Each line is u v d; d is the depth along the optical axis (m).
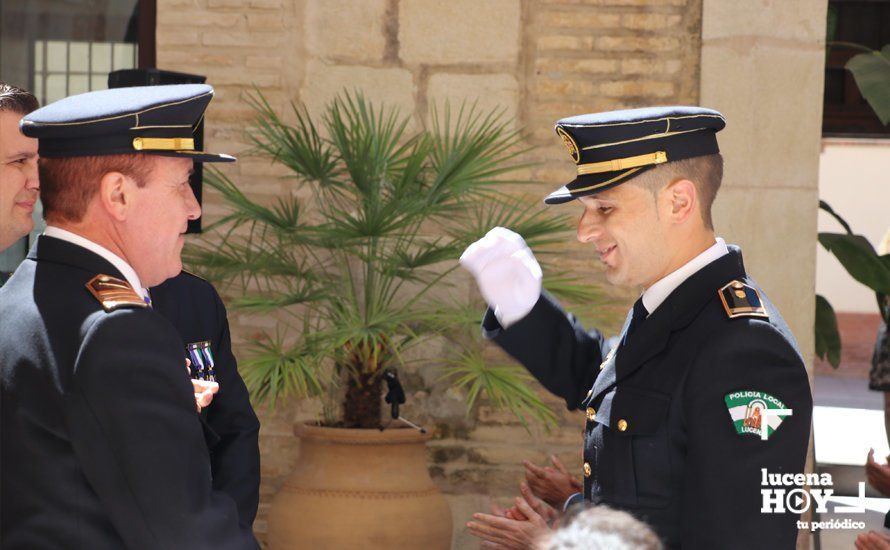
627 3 4.23
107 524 1.61
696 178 1.98
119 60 4.57
